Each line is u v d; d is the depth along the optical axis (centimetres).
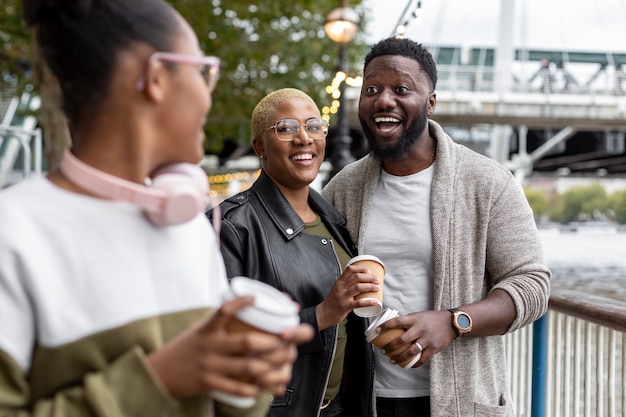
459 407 204
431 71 227
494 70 2848
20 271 87
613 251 3070
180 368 83
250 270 193
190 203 94
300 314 183
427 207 221
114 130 94
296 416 189
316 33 1280
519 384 291
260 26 1052
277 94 217
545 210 10169
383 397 220
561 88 2817
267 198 207
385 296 222
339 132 1007
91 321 91
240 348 80
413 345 183
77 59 92
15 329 87
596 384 232
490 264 214
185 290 99
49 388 89
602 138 3753
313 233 215
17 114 1073
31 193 92
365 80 227
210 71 100
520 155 3734
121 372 85
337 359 208
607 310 213
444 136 224
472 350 206
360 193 235
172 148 97
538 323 265
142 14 94
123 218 95
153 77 93
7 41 912
